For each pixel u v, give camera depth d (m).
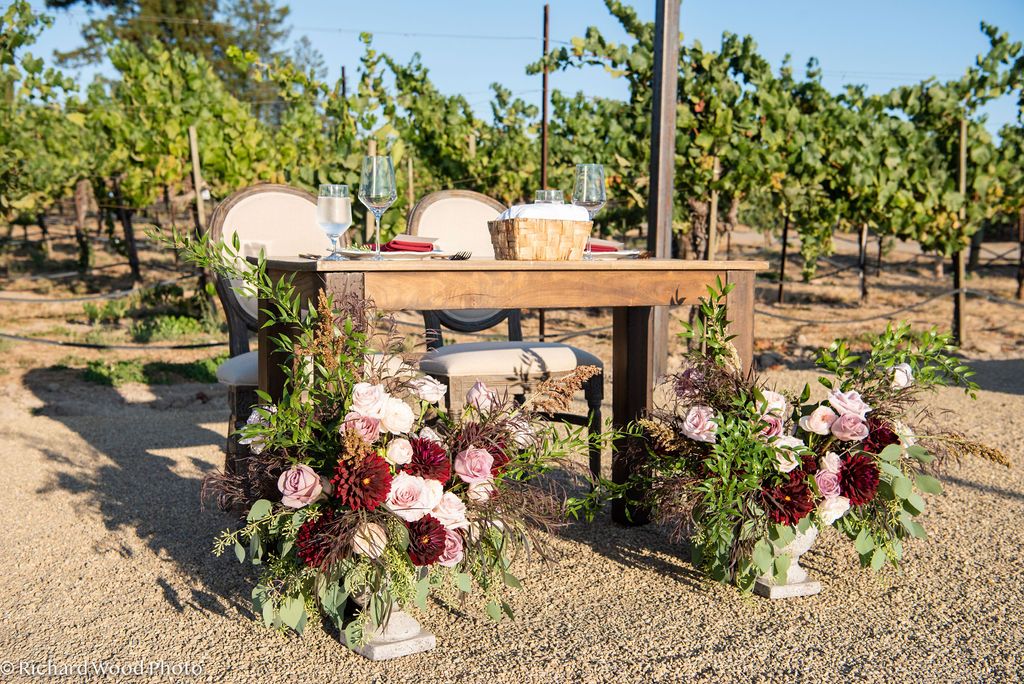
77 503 3.20
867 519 2.36
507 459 2.11
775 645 2.05
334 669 1.93
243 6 33.94
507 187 9.61
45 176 10.87
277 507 2.04
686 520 2.31
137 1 30.72
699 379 2.44
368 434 1.91
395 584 1.91
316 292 2.13
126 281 11.93
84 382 5.62
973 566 2.55
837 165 8.63
